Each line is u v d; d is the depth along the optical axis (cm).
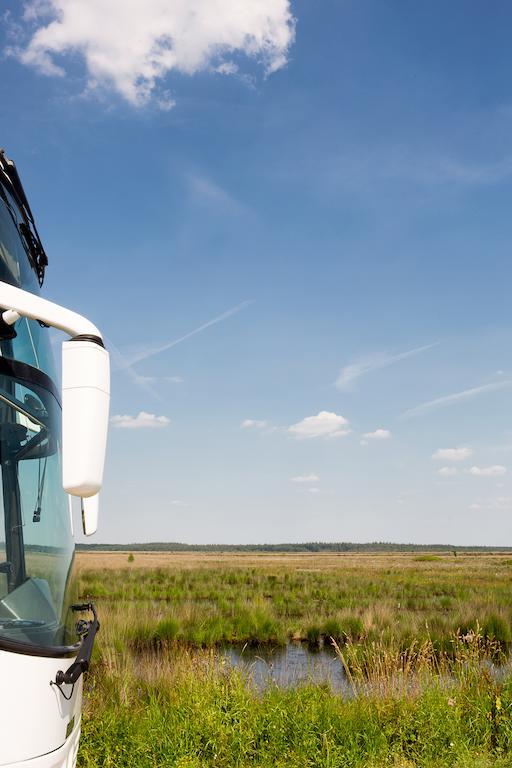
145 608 1638
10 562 239
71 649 252
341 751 539
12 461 248
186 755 521
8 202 287
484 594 2356
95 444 212
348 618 1560
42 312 222
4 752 211
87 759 503
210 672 660
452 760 527
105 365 220
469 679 675
